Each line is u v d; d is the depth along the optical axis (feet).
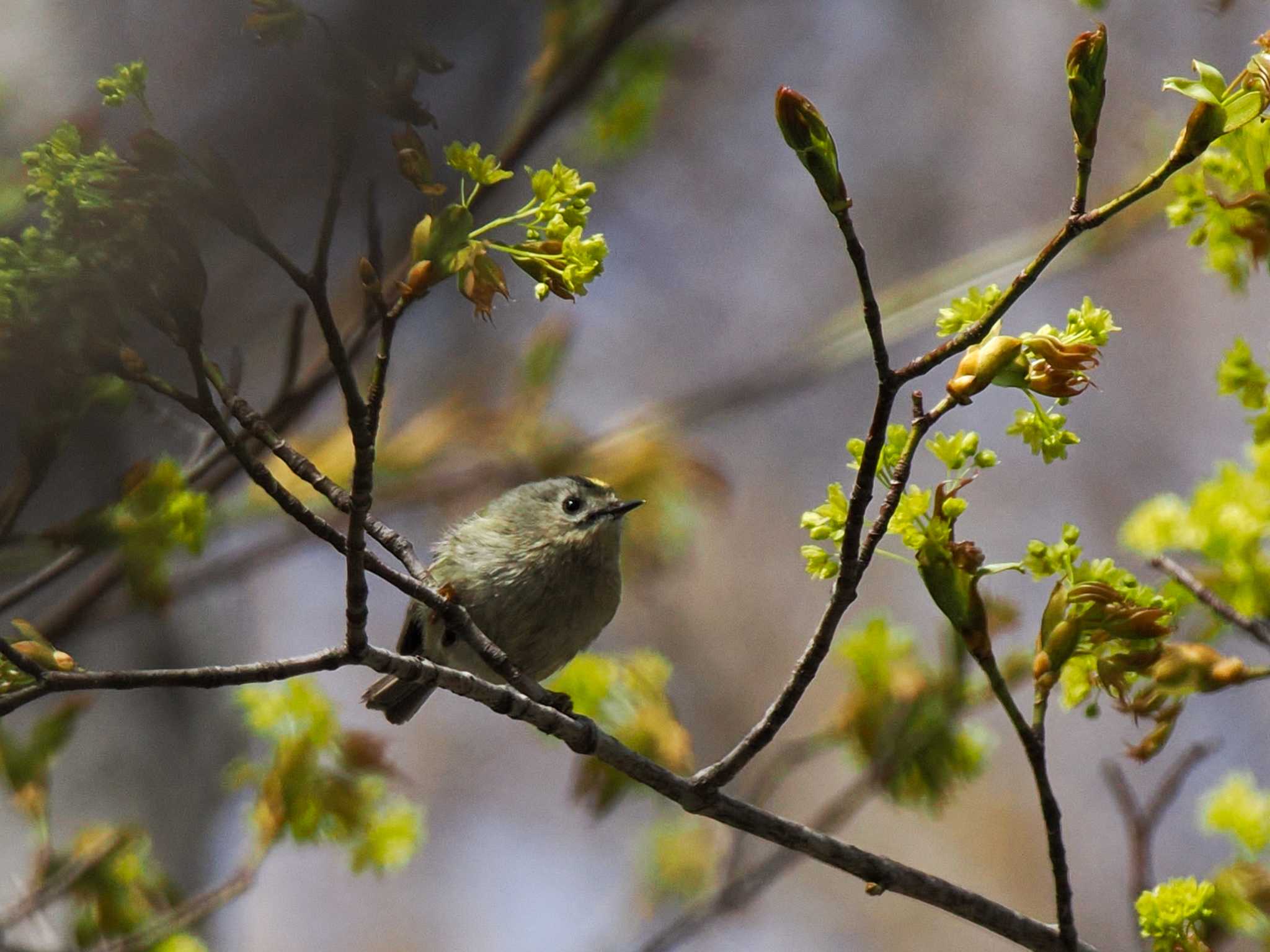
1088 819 60.44
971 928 62.18
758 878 32.86
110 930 27.81
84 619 30.73
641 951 32.09
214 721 38.40
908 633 30.78
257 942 63.21
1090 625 18.26
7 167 26.25
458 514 37.88
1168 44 55.01
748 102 66.49
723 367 64.64
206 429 27.68
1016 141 66.80
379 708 32.07
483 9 43.37
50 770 33.01
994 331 18.02
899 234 66.85
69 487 32.37
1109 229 41.27
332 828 28.02
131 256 16.11
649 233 67.21
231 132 33.42
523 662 32.32
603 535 32.37
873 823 63.21
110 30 32.86
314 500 35.73
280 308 38.68
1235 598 23.04
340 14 18.38
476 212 33.12
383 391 16.76
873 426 17.49
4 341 16.60
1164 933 19.83
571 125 43.68
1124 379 64.80
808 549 18.69
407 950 64.08
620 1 34.22
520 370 39.50
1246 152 20.39
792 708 19.76
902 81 68.44
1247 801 23.32
